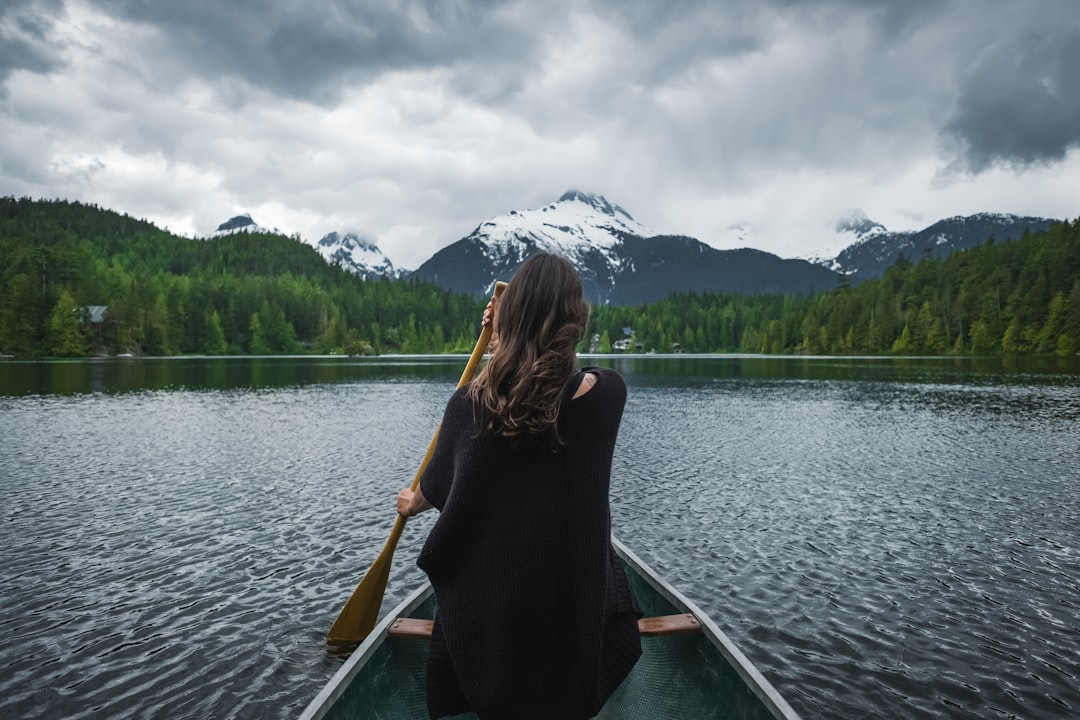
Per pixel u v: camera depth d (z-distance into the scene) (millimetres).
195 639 6352
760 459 15977
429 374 58781
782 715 2254
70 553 8820
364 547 9141
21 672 5734
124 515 10695
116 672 5734
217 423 22438
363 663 2684
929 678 5680
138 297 107438
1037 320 101750
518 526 1643
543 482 1631
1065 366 65250
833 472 14391
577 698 1687
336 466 14812
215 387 39969
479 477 1645
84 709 5184
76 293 100562
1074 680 5668
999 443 18391
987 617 6910
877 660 5984
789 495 12258
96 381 43969
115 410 26375
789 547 9180
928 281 132250
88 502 11508
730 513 10969
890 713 5164
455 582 1730
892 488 12875
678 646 3051
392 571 8195
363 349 143375
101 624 6680
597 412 1649
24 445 17578
